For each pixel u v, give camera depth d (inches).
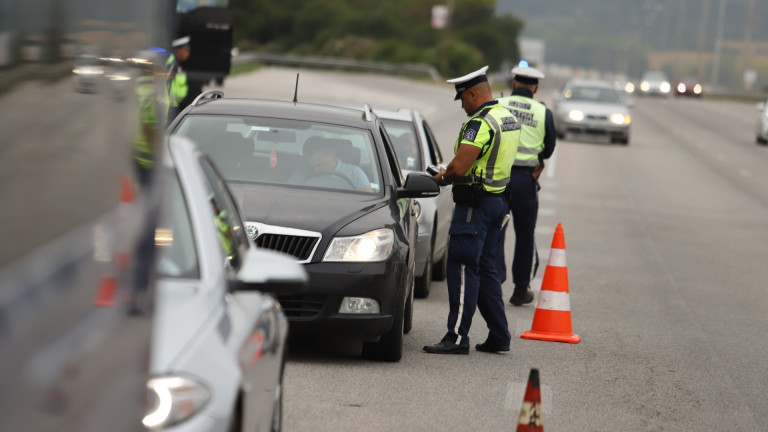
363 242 943.0
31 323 221.0
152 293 305.4
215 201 563.2
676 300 1460.4
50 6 239.0
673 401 914.7
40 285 226.2
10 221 218.7
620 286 1550.2
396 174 1128.8
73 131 248.2
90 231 255.4
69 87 247.0
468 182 1033.5
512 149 1049.5
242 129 1083.3
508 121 1047.0
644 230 2212.1
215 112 1104.8
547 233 2079.2
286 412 796.0
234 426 434.6
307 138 1077.1
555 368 1016.9
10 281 215.3
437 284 1505.9
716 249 1996.8
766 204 2849.4
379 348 984.3
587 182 3149.6
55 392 235.1
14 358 214.7
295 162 1050.7
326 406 821.2
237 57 6742.1
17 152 223.5
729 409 900.0
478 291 1060.5
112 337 271.1
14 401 215.5
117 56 276.2
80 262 248.2
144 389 302.4
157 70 313.7
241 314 492.4
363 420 788.6
